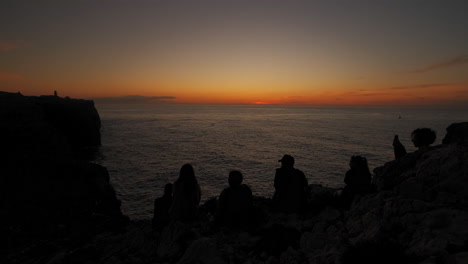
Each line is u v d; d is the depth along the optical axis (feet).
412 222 12.84
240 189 19.27
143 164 178.60
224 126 520.83
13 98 84.33
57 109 204.23
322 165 176.14
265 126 525.34
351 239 13.76
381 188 20.29
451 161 15.75
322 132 402.11
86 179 53.72
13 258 18.20
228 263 13.78
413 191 16.42
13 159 48.88
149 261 15.47
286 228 16.76
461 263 9.00
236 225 18.72
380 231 12.28
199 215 22.40
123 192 120.37
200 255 13.92
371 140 306.14
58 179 48.19
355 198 19.47
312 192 27.68
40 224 26.99
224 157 204.33
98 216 31.40
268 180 141.28
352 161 20.85
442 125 527.81
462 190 14.39
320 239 14.73
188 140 304.50
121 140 298.35
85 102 315.99
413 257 10.45
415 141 20.85
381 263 10.16
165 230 17.63
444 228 11.70
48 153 65.41
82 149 227.81
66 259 16.16
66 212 32.81
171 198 21.12
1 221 26.89
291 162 20.93
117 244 18.43
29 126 71.00
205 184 132.87
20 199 37.22
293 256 13.44
